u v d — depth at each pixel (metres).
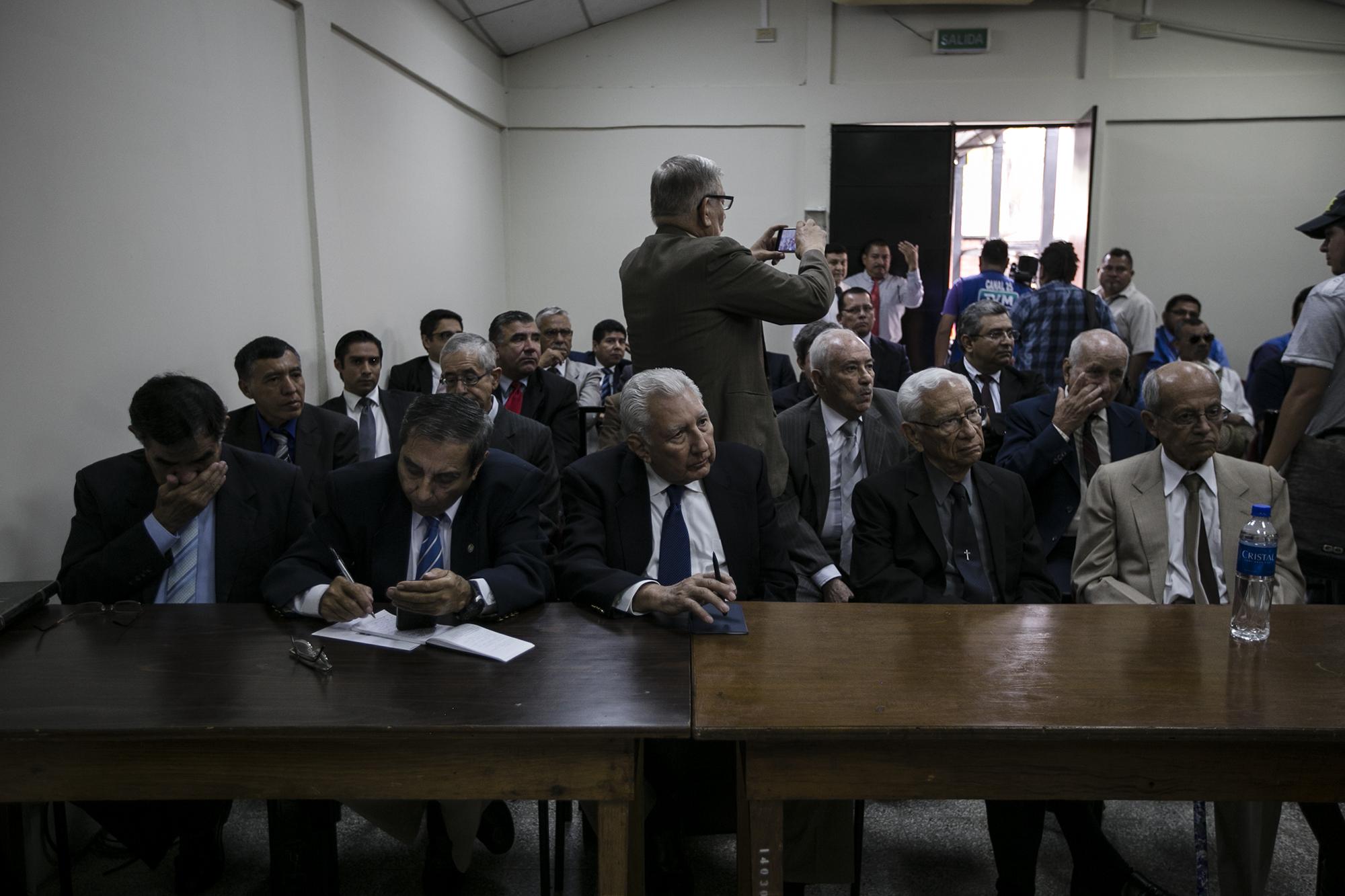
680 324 2.40
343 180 3.98
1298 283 6.18
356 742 1.42
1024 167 9.48
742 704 1.46
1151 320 5.42
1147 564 2.32
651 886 2.04
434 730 1.38
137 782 1.43
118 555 1.98
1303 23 5.96
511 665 1.62
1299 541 2.63
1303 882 2.13
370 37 4.18
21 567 2.25
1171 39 6.06
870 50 6.20
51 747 1.42
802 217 6.32
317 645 1.71
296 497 2.25
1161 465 2.36
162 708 1.44
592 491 2.12
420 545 2.01
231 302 3.18
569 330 5.13
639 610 1.85
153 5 2.75
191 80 2.94
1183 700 1.47
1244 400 5.07
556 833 2.09
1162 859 2.22
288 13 3.56
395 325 4.55
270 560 2.20
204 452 1.98
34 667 1.61
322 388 3.81
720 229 2.50
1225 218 6.18
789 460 2.75
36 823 2.17
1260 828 1.88
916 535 2.34
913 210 6.27
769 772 1.43
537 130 6.34
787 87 6.22
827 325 3.46
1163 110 6.10
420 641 1.72
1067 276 4.69
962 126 6.26
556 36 6.14
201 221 3.00
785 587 2.21
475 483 2.03
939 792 1.44
